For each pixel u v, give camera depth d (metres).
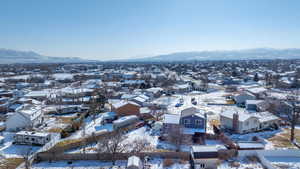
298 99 52.19
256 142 29.06
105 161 26.16
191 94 72.75
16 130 37.53
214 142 30.72
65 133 33.22
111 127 38.41
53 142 30.09
